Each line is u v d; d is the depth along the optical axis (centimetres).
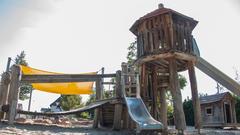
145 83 1221
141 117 932
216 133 1227
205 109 2625
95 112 1252
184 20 1230
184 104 2894
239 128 2386
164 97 1438
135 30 1341
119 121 1077
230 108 2470
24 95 3434
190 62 1205
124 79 1170
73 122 1847
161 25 1183
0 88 1031
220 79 1577
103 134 873
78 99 3900
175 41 1139
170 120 2691
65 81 1166
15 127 882
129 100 1034
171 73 1105
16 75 1020
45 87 1773
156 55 1145
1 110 977
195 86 1171
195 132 1147
